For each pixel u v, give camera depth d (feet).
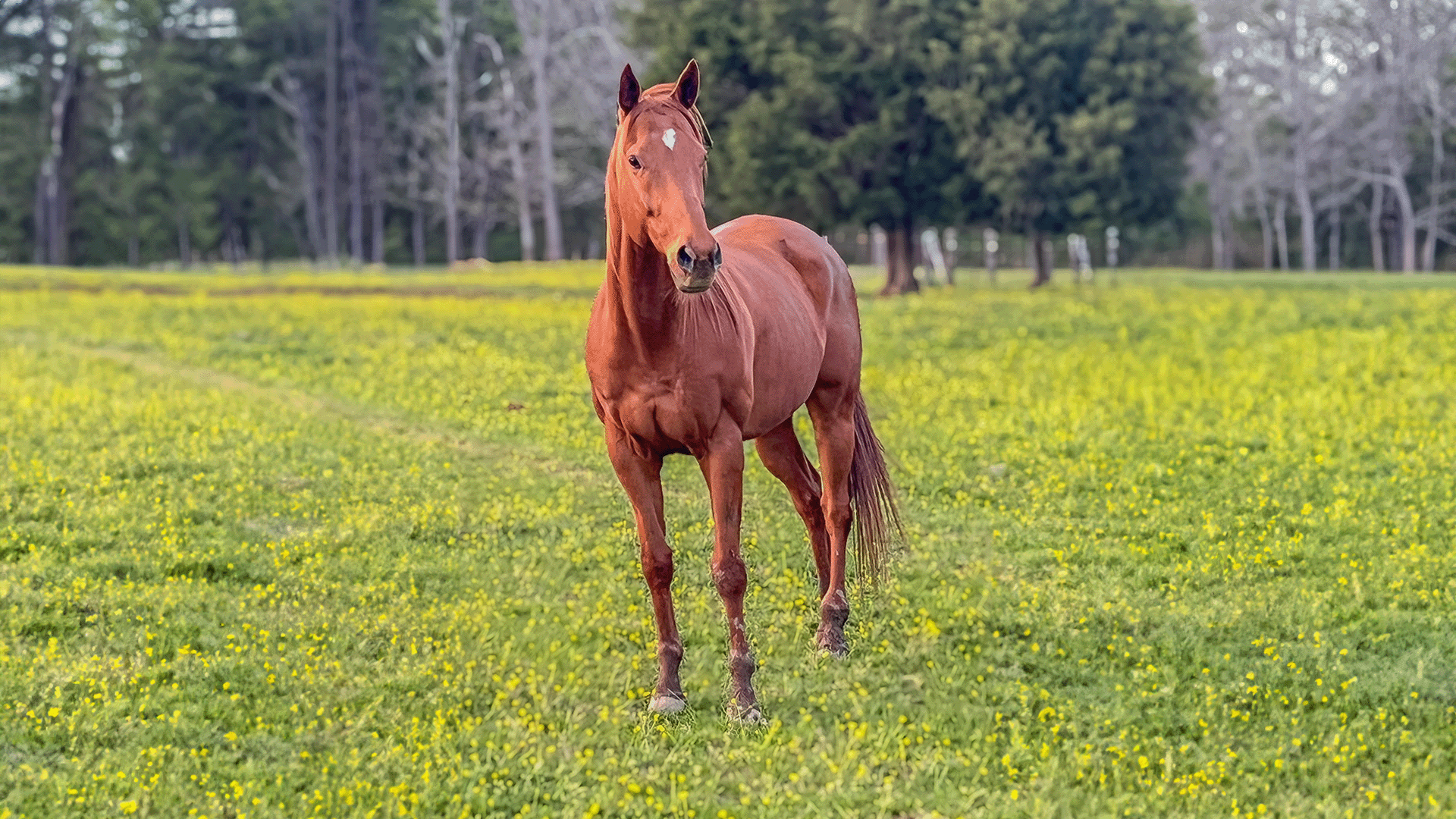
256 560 28.53
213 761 18.72
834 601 23.36
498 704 20.93
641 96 18.85
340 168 262.67
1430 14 215.51
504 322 84.58
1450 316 71.61
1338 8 222.89
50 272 159.53
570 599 26.43
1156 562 27.86
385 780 18.25
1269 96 229.45
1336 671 21.18
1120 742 19.08
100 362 62.95
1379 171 226.17
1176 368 54.80
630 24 136.15
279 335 76.23
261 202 269.85
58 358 64.28
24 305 101.65
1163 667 21.67
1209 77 128.36
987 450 39.29
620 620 24.94
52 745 19.06
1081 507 32.58
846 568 27.66
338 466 38.17
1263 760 18.38
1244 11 222.89
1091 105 123.44
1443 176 230.89
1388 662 21.52
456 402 50.01
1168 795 17.44
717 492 19.94
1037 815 16.96
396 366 61.46
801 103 122.52
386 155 263.90
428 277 158.20
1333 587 25.38
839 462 24.03
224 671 21.85
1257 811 16.96
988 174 121.60
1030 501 33.45
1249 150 228.02
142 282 142.92
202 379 57.88
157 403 47.57
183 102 258.98
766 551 29.19
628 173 18.33
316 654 22.99
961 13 125.08
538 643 23.52
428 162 266.98
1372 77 214.48
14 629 23.57
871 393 51.47
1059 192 125.49
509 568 28.43
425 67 276.41
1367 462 35.55
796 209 128.36
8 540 28.99
